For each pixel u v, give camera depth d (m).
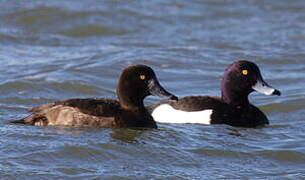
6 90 15.76
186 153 11.40
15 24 22.91
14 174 10.12
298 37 23.05
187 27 24.06
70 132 11.86
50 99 15.40
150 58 19.48
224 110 13.61
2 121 12.72
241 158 11.35
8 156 10.73
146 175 10.38
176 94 16.39
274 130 13.24
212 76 18.03
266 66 19.38
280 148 11.81
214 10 26.38
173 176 10.38
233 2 27.58
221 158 11.32
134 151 11.30
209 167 10.89
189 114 13.60
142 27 23.72
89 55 19.80
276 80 17.75
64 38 22.16
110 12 24.48
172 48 20.97
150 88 12.52
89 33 22.84
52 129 11.97
